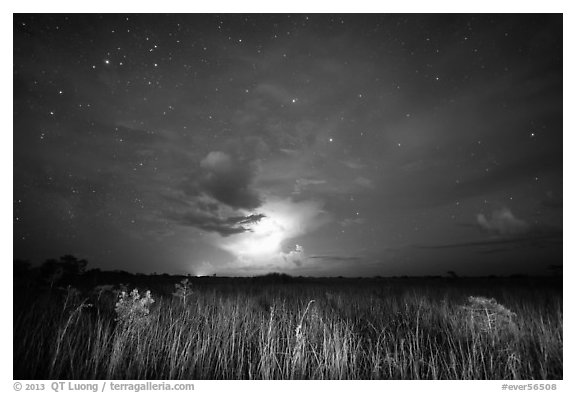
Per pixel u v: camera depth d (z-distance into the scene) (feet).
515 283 69.46
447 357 15.76
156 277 73.67
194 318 21.83
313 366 13.89
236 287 53.78
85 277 48.75
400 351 16.11
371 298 35.73
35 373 12.17
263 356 14.12
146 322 17.74
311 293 44.57
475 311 20.51
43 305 21.45
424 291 46.68
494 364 14.75
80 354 14.14
